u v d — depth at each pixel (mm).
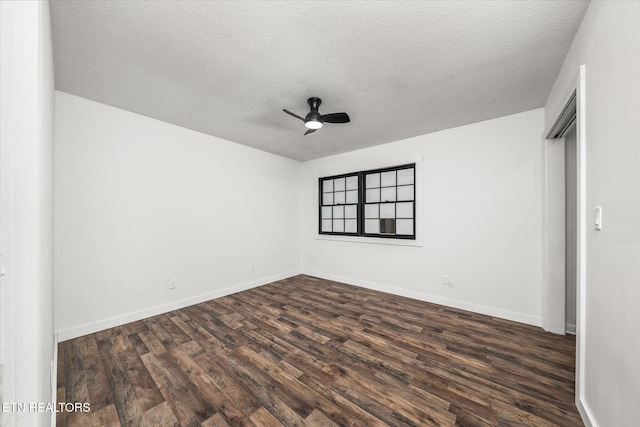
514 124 2730
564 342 2225
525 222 2670
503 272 2797
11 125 477
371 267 3934
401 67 1891
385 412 1444
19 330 477
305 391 1615
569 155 2455
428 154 3350
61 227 2252
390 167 3771
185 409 1467
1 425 461
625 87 988
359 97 2361
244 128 3174
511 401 1524
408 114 2740
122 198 2627
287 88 2197
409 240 3508
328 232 4609
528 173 2654
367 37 1571
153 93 2291
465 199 3053
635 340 931
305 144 3861
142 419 1396
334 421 1382
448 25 1467
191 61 1821
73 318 2309
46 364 857
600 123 1192
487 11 1364
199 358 1979
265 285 4109
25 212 486
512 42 1608
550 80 2053
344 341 2248
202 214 3342
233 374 1784
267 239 4258
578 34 1472
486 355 2020
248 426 1352
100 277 2475
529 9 1348
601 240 1183
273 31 1522
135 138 2721
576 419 1385
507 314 2748
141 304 2758
